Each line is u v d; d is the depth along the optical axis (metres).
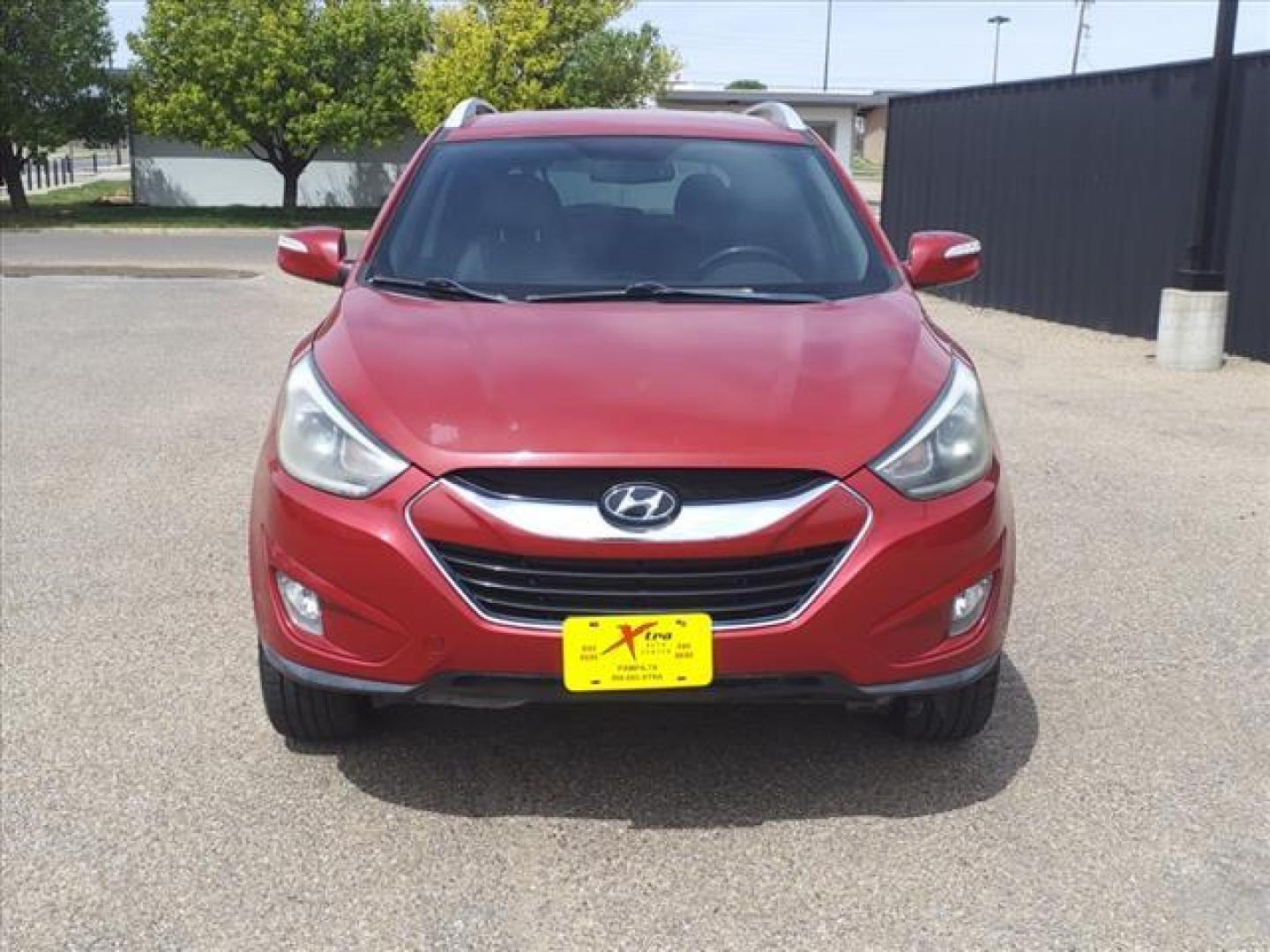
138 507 5.89
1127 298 11.66
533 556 2.81
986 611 3.10
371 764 3.46
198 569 5.05
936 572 2.93
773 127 4.71
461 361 3.17
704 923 2.77
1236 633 4.44
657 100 31.98
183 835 3.11
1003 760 3.50
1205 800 3.29
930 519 2.93
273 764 3.46
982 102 13.80
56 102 28.70
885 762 3.48
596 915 2.80
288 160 30.81
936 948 2.69
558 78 30.42
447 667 2.88
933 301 14.73
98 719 3.72
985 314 13.50
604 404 2.96
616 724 3.70
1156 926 2.76
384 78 29.30
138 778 3.38
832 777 3.40
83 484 6.27
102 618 4.52
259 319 12.30
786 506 2.83
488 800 3.28
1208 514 5.88
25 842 3.07
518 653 2.83
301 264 4.20
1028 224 13.11
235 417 7.80
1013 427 7.75
